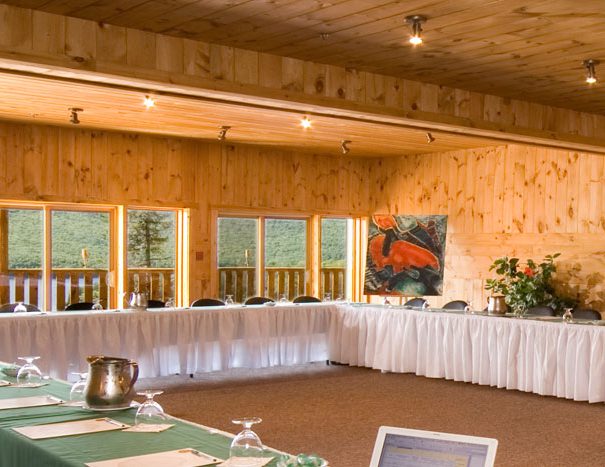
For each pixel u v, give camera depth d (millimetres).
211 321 8148
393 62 5941
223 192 10602
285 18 4844
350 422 6188
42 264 9484
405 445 2172
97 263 9875
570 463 5031
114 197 9688
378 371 8734
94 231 9852
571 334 7109
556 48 5500
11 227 9281
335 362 9211
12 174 8961
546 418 6406
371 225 11086
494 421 6277
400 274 10758
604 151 8656
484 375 7793
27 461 2752
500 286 9891
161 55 5195
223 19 4875
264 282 11234
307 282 11766
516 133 7367
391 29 5055
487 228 10727
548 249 10070
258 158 10922
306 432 5824
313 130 9102
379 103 6336
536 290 9609
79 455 2580
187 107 7598
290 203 11266
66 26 4812
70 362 7227
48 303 9492
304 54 5715
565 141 7852
